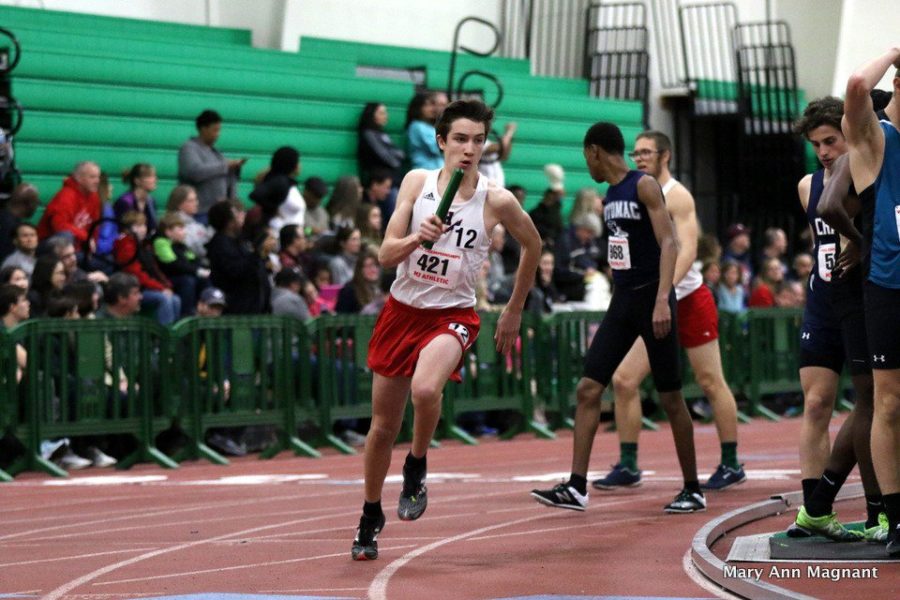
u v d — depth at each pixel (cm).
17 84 2134
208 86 2361
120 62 2256
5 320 1593
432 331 841
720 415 1259
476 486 1331
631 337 1094
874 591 706
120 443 1692
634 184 1085
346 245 2050
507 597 724
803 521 880
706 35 3362
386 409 852
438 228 803
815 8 3359
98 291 1723
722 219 3128
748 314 2352
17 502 1284
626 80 3044
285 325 1772
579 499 1077
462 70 2823
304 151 2445
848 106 786
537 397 2059
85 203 1916
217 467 1650
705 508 1095
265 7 2622
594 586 752
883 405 805
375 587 765
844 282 867
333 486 1373
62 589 782
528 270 872
